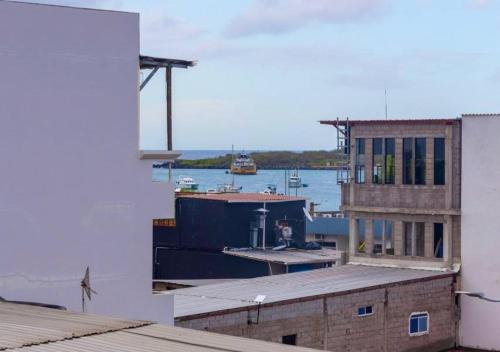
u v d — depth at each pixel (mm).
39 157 22469
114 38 23562
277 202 53375
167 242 52562
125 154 23844
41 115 22453
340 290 33750
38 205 22484
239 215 51719
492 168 38750
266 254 49719
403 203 40281
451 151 39344
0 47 21797
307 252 51312
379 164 40906
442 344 38531
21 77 22125
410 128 40031
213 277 50688
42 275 22578
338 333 33500
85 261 23250
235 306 29828
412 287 37000
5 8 21828
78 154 23078
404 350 36656
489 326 38781
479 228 39031
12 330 17109
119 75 23688
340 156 41781
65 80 22781
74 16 22875
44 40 22438
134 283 24141
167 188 24531
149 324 17500
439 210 39406
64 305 22922
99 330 16875
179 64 25062
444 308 38625
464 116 39125
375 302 35219
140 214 24156
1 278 21969
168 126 25375
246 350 14867
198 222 51688
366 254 41219
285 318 31328
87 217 23250
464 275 39344
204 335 16297
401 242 40438
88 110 23172
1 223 21938
